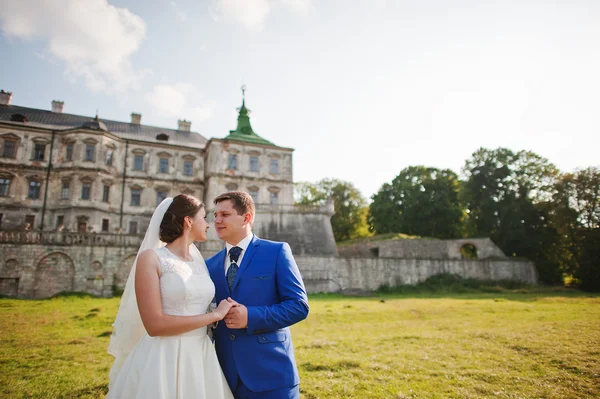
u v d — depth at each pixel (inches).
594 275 1504.7
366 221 2691.9
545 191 1968.5
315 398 239.8
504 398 232.1
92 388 259.6
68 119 1878.7
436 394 241.4
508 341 396.2
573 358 311.0
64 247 1143.0
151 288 118.2
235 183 1863.9
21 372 301.9
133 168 1849.2
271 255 146.9
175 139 2050.9
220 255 158.2
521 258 1825.8
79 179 1658.5
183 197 142.1
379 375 288.5
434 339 432.8
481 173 2062.0
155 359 118.4
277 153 1972.2
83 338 445.1
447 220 2233.0
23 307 772.0
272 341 134.2
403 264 1592.0
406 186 2333.9
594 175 1701.5
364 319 641.6
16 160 1642.5
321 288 1428.4
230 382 132.0
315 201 2667.3
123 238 1246.3
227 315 128.1
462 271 1679.4
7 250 1082.7
